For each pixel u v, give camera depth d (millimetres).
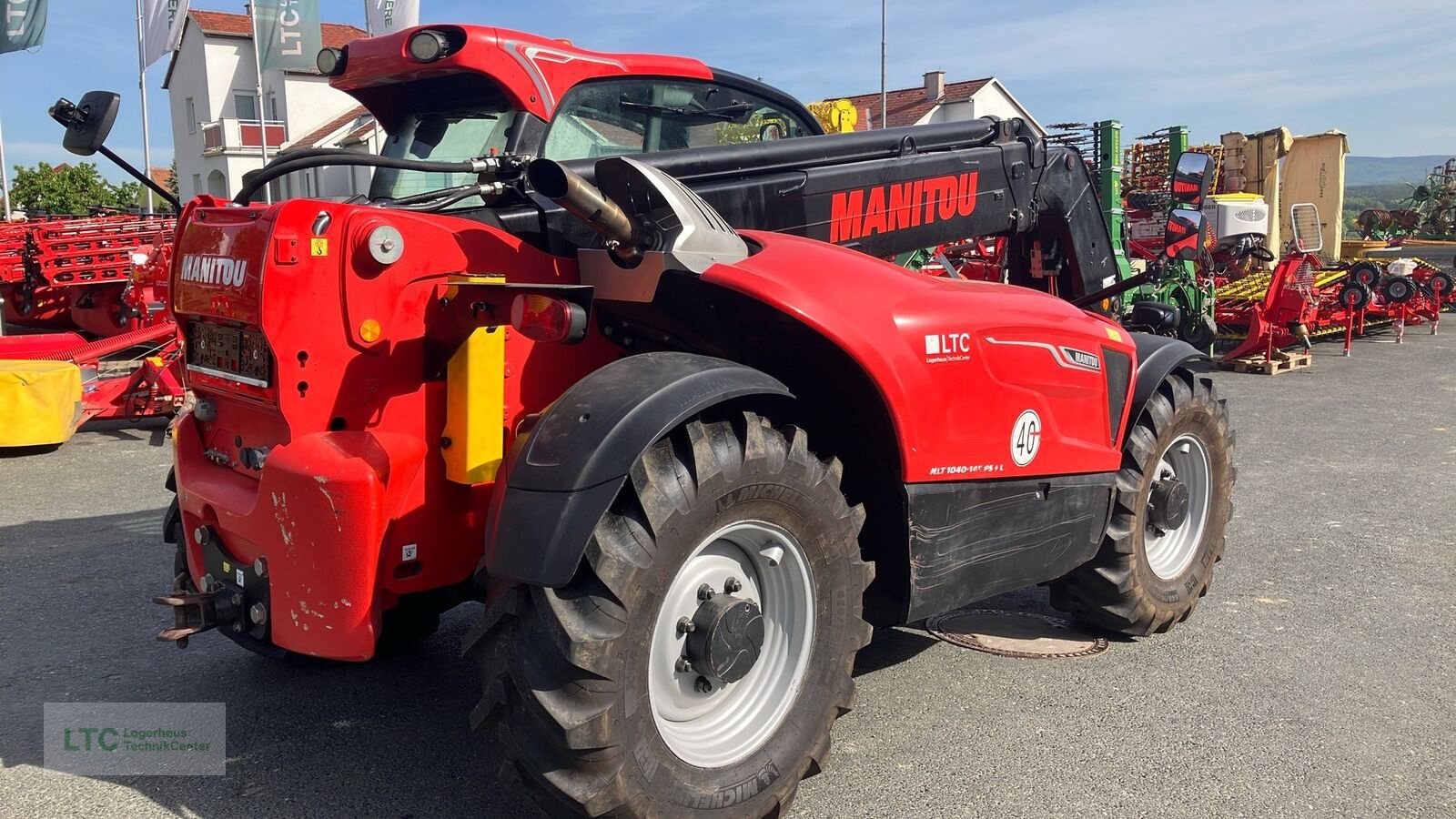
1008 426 3250
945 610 3195
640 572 2320
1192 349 4215
